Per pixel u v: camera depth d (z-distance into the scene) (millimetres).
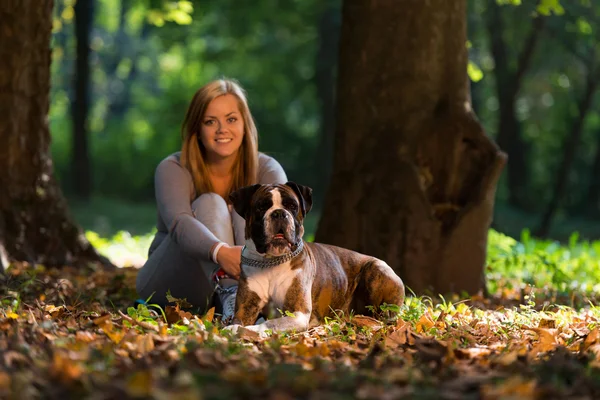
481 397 5086
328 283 8133
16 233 13211
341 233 11969
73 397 4848
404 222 11562
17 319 7230
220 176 9312
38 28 13422
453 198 11797
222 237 8719
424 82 11891
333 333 7488
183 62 55562
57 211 13922
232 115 9047
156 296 9367
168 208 8867
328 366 5867
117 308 9906
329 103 39625
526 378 5738
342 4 12406
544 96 47344
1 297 9289
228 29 41719
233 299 8328
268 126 48188
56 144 49250
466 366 6129
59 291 10172
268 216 7441
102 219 35312
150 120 53406
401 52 11906
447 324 8125
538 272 14180
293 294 7637
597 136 45094
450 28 12016
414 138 11812
